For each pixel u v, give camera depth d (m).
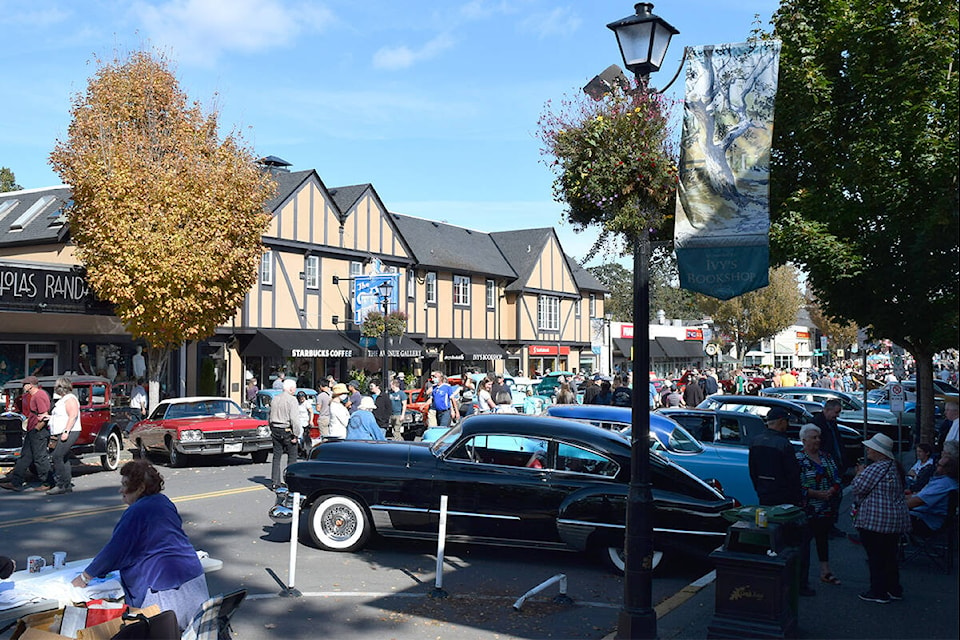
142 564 5.29
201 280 20.47
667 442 11.65
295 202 30.98
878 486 7.60
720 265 6.78
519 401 27.70
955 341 11.73
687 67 7.07
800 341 78.00
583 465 9.29
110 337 26.41
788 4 13.09
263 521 11.51
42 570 6.20
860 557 9.62
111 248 19.92
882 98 11.71
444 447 9.86
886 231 11.85
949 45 11.00
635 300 6.77
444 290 39.38
